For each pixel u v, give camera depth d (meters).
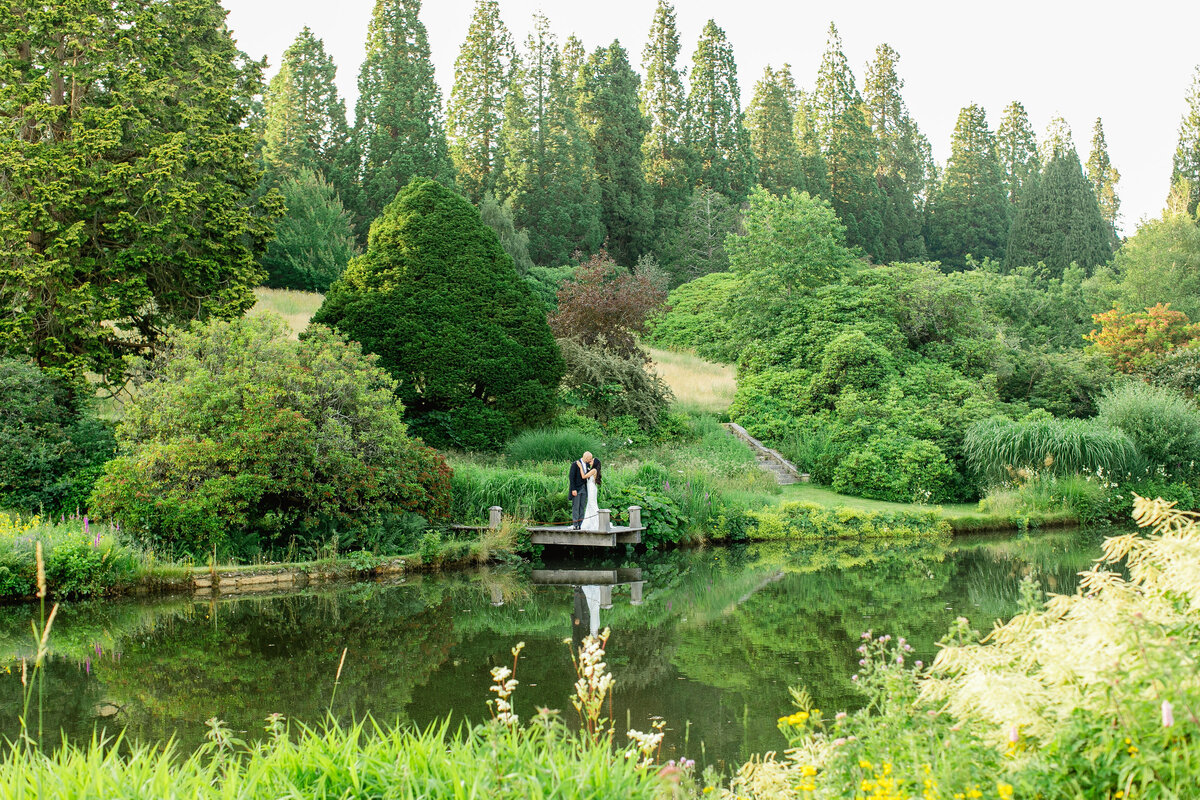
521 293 21.41
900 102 77.75
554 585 12.60
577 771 3.69
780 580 12.85
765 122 67.06
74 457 14.47
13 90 16.41
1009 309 36.66
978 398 23.53
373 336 19.81
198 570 11.77
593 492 15.21
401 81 48.69
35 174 16.25
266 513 12.98
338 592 11.84
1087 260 60.69
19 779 3.47
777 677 7.64
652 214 57.50
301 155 47.56
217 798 3.52
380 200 46.88
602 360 23.89
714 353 35.22
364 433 13.71
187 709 6.75
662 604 11.09
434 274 20.33
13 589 10.78
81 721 6.45
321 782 3.50
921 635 9.10
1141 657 3.23
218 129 19.41
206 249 18.72
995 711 3.60
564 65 65.38
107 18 17.88
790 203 31.70
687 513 17.11
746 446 23.64
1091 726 3.25
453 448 20.08
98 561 11.11
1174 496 19.91
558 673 7.82
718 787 4.61
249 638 9.16
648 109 64.38
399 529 14.16
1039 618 4.15
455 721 6.45
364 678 7.64
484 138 54.28
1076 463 20.00
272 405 12.81
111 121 16.95
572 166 53.31
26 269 16.22
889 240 70.88
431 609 10.79
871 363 24.52
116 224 16.94
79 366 16.47
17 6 17.02
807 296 28.89
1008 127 84.06
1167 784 3.04
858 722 4.18
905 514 17.98
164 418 12.88
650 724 6.45
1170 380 27.62
